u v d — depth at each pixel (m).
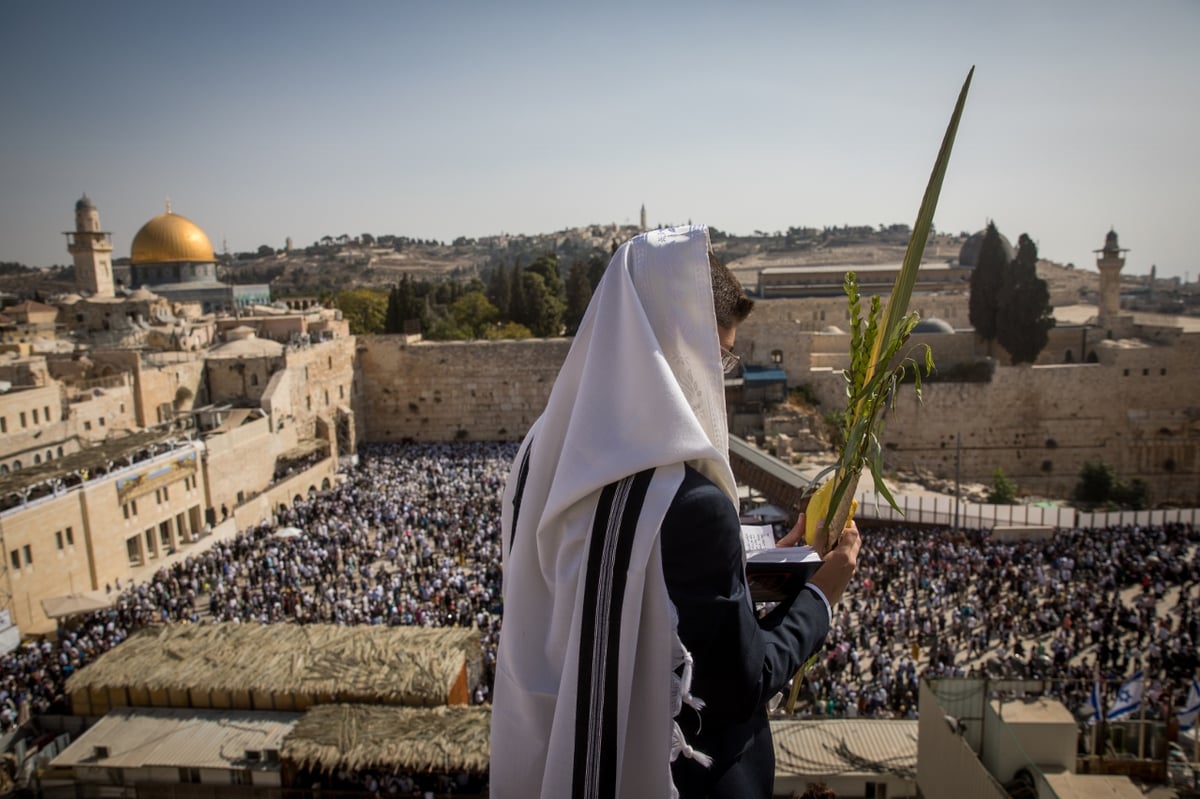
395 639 28.94
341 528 51.09
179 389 67.62
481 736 23.86
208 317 98.81
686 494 2.58
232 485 56.72
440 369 84.81
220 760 23.81
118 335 85.00
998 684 18.80
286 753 23.34
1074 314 141.50
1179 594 39.00
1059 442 78.31
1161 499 77.06
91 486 42.81
